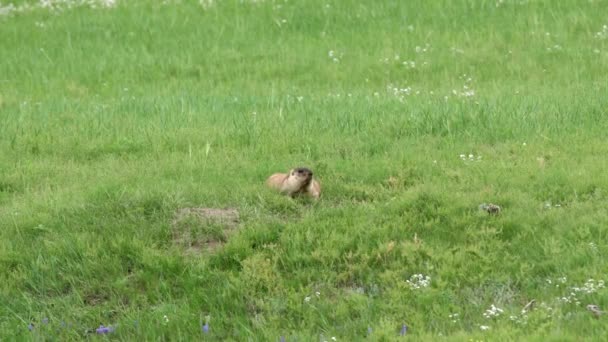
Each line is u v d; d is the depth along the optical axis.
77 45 52.72
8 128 36.62
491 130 32.94
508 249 23.62
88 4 59.59
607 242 23.27
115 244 24.67
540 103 36.34
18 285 23.97
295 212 26.55
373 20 53.09
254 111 37.56
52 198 28.03
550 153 30.02
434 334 20.02
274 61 48.53
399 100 38.72
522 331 19.72
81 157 33.16
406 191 27.05
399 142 32.47
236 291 22.84
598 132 32.31
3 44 53.38
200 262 23.92
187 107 38.91
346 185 27.97
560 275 22.16
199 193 27.44
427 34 50.31
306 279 23.20
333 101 38.94
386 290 22.50
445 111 35.16
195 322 21.86
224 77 46.97
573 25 49.66
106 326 22.36
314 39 51.22
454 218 24.83
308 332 20.89
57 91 45.94
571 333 19.30
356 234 24.50
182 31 53.81
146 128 35.59
